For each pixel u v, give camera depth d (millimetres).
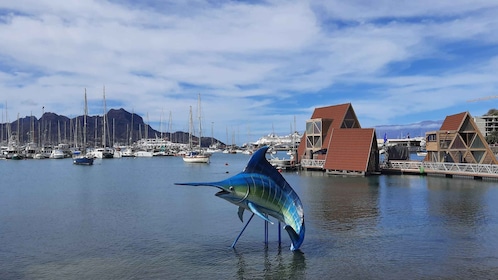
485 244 22828
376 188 47938
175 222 29734
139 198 42625
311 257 20844
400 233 25469
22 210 35375
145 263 20219
